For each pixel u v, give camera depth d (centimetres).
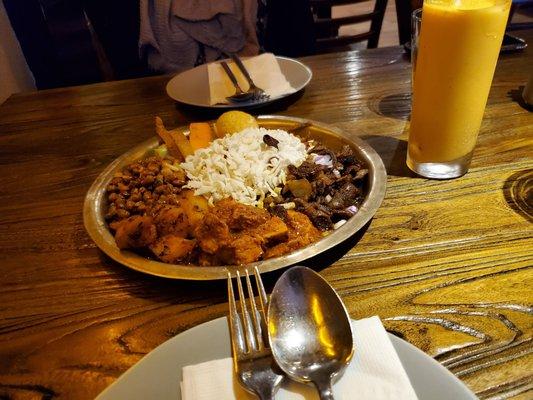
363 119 112
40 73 237
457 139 81
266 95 122
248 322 54
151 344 59
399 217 77
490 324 57
